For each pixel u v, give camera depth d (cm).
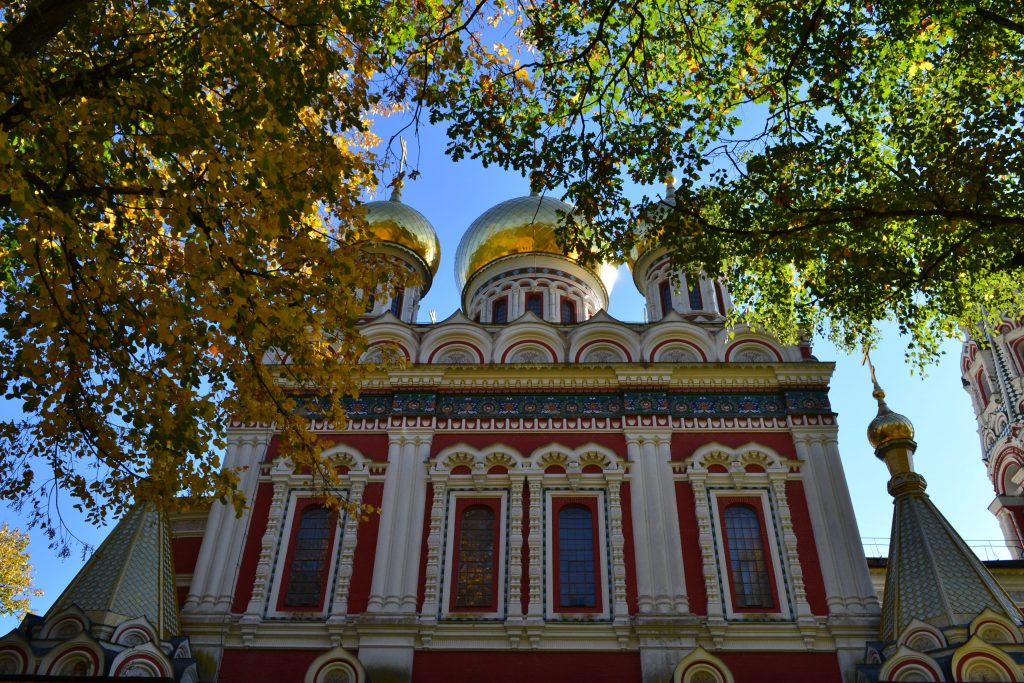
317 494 1761
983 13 1241
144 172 1013
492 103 1324
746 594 1752
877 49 1421
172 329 1042
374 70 1254
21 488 1205
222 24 1044
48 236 1017
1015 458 3212
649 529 1809
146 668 1455
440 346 2183
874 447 1891
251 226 1035
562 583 1773
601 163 1344
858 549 1770
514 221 2941
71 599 1516
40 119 964
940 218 1414
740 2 1415
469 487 1889
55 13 1024
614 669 1642
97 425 1202
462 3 1308
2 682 1343
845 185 1442
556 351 2177
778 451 1930
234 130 1009
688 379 2044
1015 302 1719
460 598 1755
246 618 1700
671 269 1511
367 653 1650
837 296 1495
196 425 1136
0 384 1124
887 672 1457
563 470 1917
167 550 1673
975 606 1532
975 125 1325
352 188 1245
